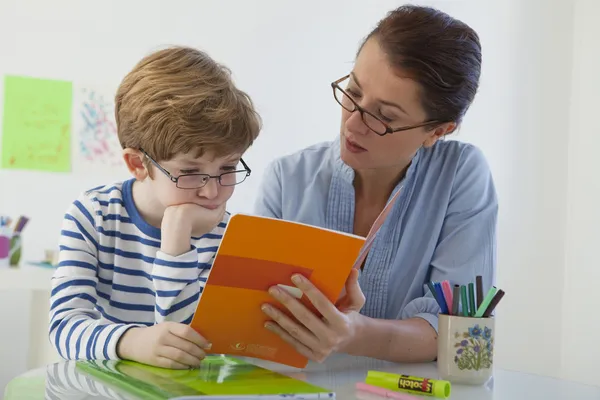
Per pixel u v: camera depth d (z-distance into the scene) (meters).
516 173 3.13
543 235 3.14
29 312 2.60
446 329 1.03
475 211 1.42
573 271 3.10
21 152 2.63
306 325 1.01
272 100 2.95
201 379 0.93
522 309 3.13
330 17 3.01
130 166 1.26
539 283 3.14
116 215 1.30
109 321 1.23
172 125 1.14
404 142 1.29
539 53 3.13
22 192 2.64
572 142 3.13
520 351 3.12
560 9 3.13
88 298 1.20
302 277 0.98
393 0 3.08
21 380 0.91
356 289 1.09
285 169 1.49
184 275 1.16
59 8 2.69
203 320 1.00
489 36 3.11
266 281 0.99
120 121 1.25
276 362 1.08
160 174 1.19
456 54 1.26
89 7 2.72
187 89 1.17
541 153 3.14
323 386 0.95
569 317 3.11
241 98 1.24
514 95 3.12
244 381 0.92
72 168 2.70
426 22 1.25
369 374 0.96
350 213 1.44
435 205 1.43
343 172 1.44
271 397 0.82
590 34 3.05
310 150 1.53
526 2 3.11
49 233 2.67
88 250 1.25
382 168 1.38
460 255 1.38
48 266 2.30
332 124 3.03
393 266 1.42
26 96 2.64
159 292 1.15
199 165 1.17
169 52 1.25
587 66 3.06
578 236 3.09
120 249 1.30
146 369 0.99
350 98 1.27
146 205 1.30
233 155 1.20
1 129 2.61
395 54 1.22
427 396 0.92
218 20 2.88
